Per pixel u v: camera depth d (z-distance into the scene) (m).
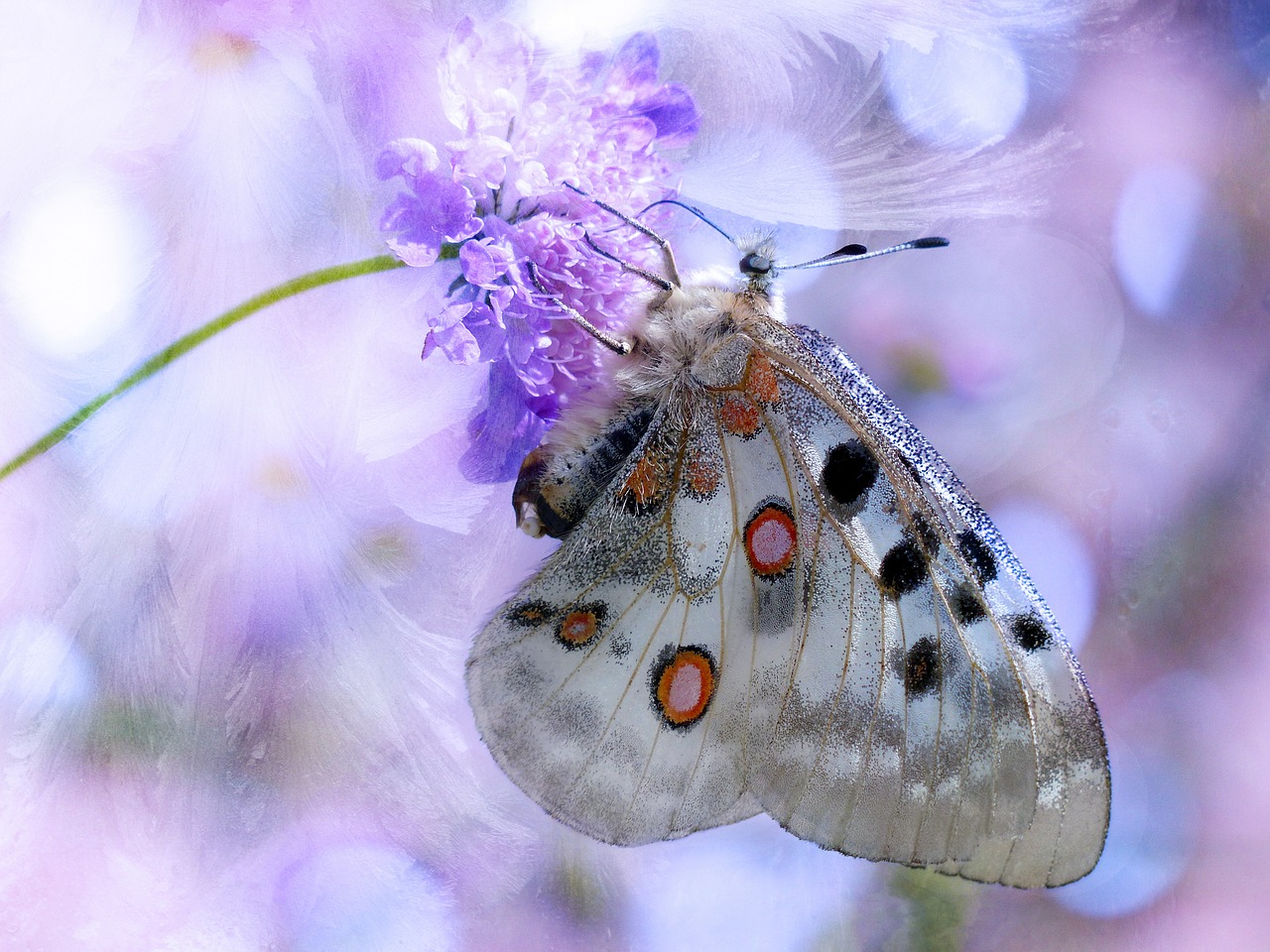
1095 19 0.31
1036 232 0.35
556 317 0.30
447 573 0.30
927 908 0.34
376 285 0.30
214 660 0.30
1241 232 0.36
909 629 0.30
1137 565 0.36
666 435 0.31
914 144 0.30
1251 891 0.35
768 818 0.33
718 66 0.30
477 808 0.31
